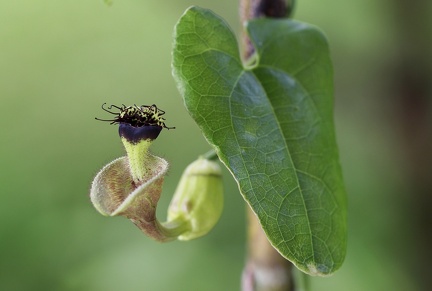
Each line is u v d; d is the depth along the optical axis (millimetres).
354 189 420
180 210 237
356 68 372
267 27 233
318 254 220
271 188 219
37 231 460
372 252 409
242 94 222
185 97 217
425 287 391
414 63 356
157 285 438
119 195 218
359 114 375
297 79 230
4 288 443
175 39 219
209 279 436
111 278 446
